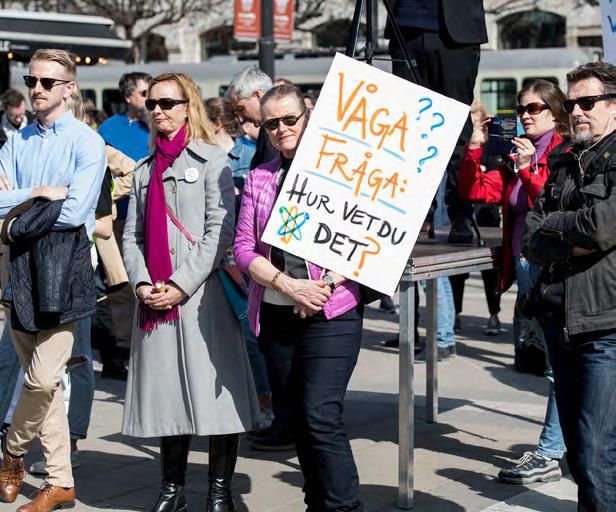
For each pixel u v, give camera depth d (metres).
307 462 6.48
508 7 36.44
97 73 33.16
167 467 7.08
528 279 7.77
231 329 6.98
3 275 7.38
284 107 6.40
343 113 6.36
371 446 8.83
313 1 35.91
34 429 7.27
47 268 6.92
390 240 6.31
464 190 7.84
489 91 28.27
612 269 5.71
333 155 6.34
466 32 7.90
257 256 6.51
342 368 6.42
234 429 6.84
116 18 35.25
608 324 5.69
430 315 9.38
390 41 8.12
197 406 6.78
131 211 7.22
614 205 5.58
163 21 36.66
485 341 13.44
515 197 7.73
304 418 6.40
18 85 33.00
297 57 31.08
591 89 5.80
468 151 7.77
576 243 5.67
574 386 5.95
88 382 8.30
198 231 6.94
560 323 5.91
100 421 9.79
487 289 13.71
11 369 8.19
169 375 6.90
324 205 6.33
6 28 22.06
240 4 19.02
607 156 5.74
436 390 9.48
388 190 6.33
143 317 6.95
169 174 6.99
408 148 6.34
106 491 7.77
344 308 6.40
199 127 7.11
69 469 7.34
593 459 5.72
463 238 7.93
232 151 9.71
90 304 7.15
